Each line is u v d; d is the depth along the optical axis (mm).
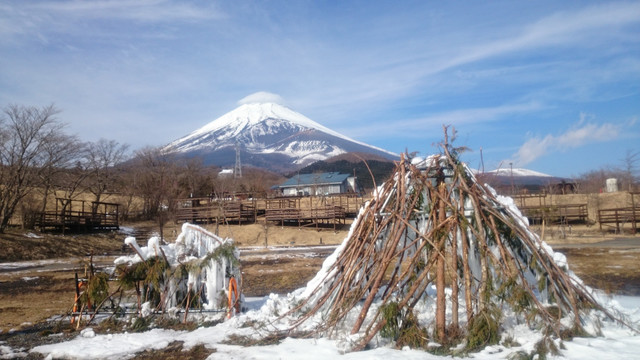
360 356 5938
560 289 7258
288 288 13867
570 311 7070
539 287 7250
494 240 7512
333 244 36531
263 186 73062
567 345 6090
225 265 9062
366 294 7934
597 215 43094
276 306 8398
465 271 6750
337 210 42844
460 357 5895
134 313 8711
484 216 7355
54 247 31844
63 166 41625
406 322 6492
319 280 8180
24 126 35500
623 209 36844
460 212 7078
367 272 7586
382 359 5723
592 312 7215
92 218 40406
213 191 57781
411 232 8078
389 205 7969
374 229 7734
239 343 7000
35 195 47469
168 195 48625
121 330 8242
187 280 9156
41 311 10766
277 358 6086
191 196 51531
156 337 7566
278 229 42312
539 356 5727
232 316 8484
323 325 7180
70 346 7152
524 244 7594
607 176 61875
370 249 7570
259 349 6539
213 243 9953
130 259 8922
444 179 7934
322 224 45500
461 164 7695
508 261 7090
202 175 63844
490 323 6258
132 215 50531
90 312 9156
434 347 6180
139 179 55219
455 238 6879
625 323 7082
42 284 16734
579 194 50250
